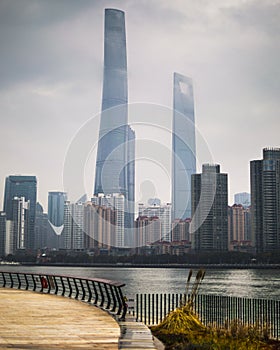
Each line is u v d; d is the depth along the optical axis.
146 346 14.09
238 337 17.95
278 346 17.53
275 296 81.69
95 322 18.84
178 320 19.64
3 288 37.56
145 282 124.69
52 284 32.78
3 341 14.74
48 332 16.45
